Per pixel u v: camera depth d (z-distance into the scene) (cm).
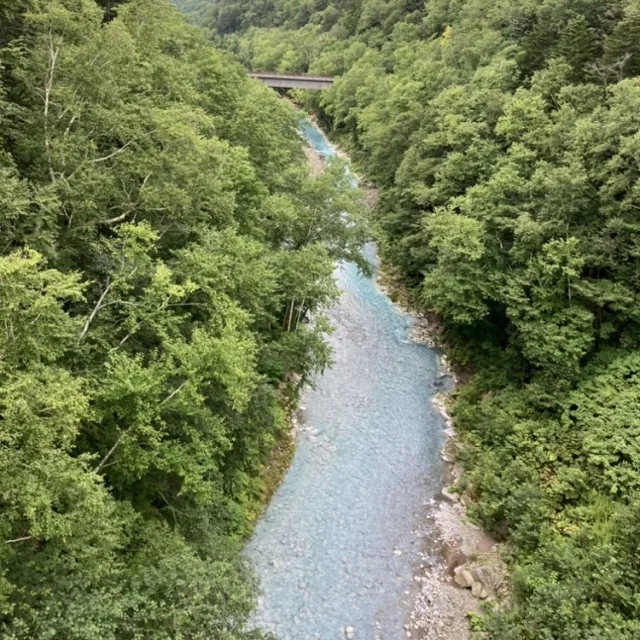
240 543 1938
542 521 2012
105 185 1712
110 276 1593
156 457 1384
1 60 1673
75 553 1070
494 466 2327
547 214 2689
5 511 950
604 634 1464
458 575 1941
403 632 1750
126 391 1266
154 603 1070
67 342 1259
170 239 1975
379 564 1988
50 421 954
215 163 2223
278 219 2833
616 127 2630
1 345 923
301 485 2302
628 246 2538
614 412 2288
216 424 1541
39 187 1504
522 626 1623
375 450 2575
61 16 1792
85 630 944
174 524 1644
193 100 2909
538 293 2592
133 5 2666
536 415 2519
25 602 989
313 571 1923
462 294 2808
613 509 1969
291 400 2689
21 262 910
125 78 2047
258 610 1745
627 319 2538
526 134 3175
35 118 1711
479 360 3095
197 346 1436
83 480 1005
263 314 2247
